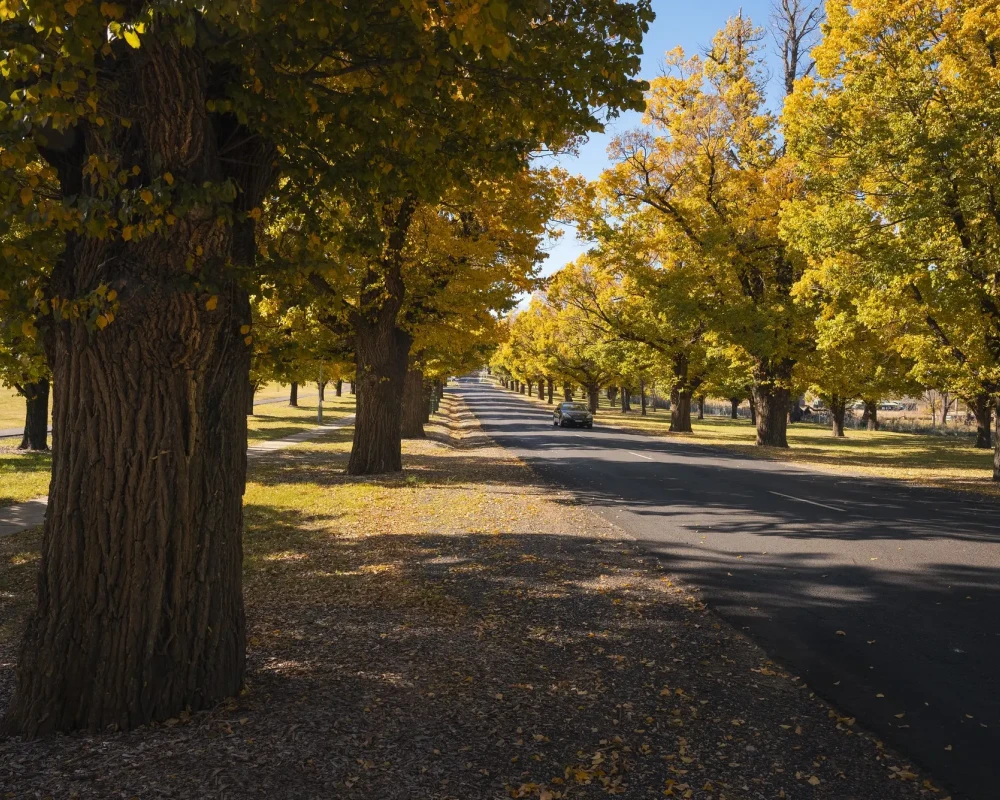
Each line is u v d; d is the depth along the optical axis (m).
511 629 6.21
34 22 3.57
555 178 16.16
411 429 32.31
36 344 4.69
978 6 15.73
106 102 4.18
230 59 4.39
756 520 11.91
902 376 38.16
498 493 14.91
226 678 4.61
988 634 6.23
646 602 7.15
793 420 73.44
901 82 15.98
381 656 5.48
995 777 3.84
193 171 4.21
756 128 27.27
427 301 17.62
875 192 17.34
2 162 3.76
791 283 28.34
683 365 41.50
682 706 4.70
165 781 3.51
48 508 4.39
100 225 3.81
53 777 3.57
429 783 3.58
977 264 16.19
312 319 16.52
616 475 18.64
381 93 5.38
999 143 15.52
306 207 5.59
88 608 4.25
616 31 5.44
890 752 4.13
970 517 12.23
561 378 64.38
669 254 30.31
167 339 4.26
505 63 5.33
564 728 4.29
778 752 4.10
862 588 7.74
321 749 3.88
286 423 44.41
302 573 8.43
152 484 4.29
